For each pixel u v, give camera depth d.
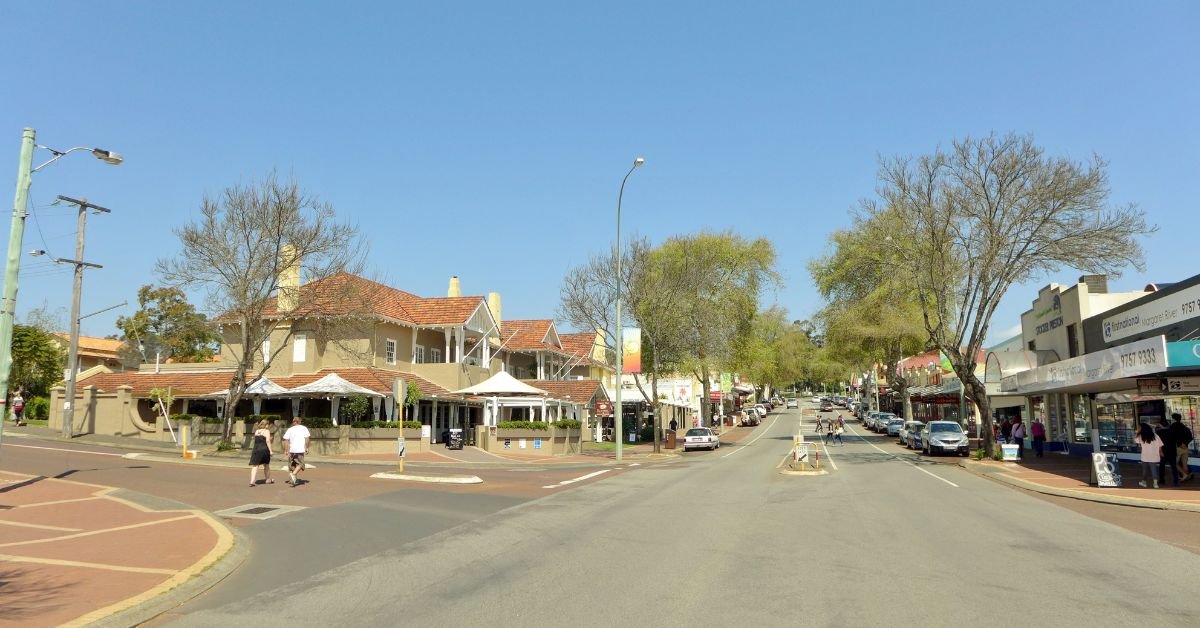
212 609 8.17
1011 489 21.23
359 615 7.84
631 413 59.31
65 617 7.50
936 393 51.81
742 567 10.04
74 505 15.48
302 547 11.80
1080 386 26.83
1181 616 7.58
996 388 37.97
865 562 10.37
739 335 54.09
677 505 17.11
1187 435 21.02
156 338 54.66
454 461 31.36
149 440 35.72
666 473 26.88
